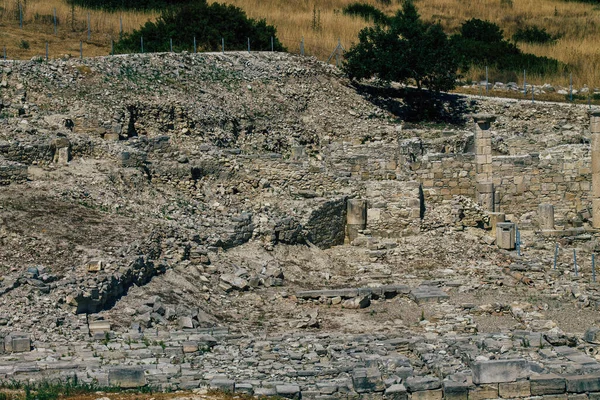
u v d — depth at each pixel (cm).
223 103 15200
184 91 15062
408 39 17100
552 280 11388
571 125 16425
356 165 13388
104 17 18962
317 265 11581
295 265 11450
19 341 8712
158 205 11694
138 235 10644
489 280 11281
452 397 8100
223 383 8050
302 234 11856
